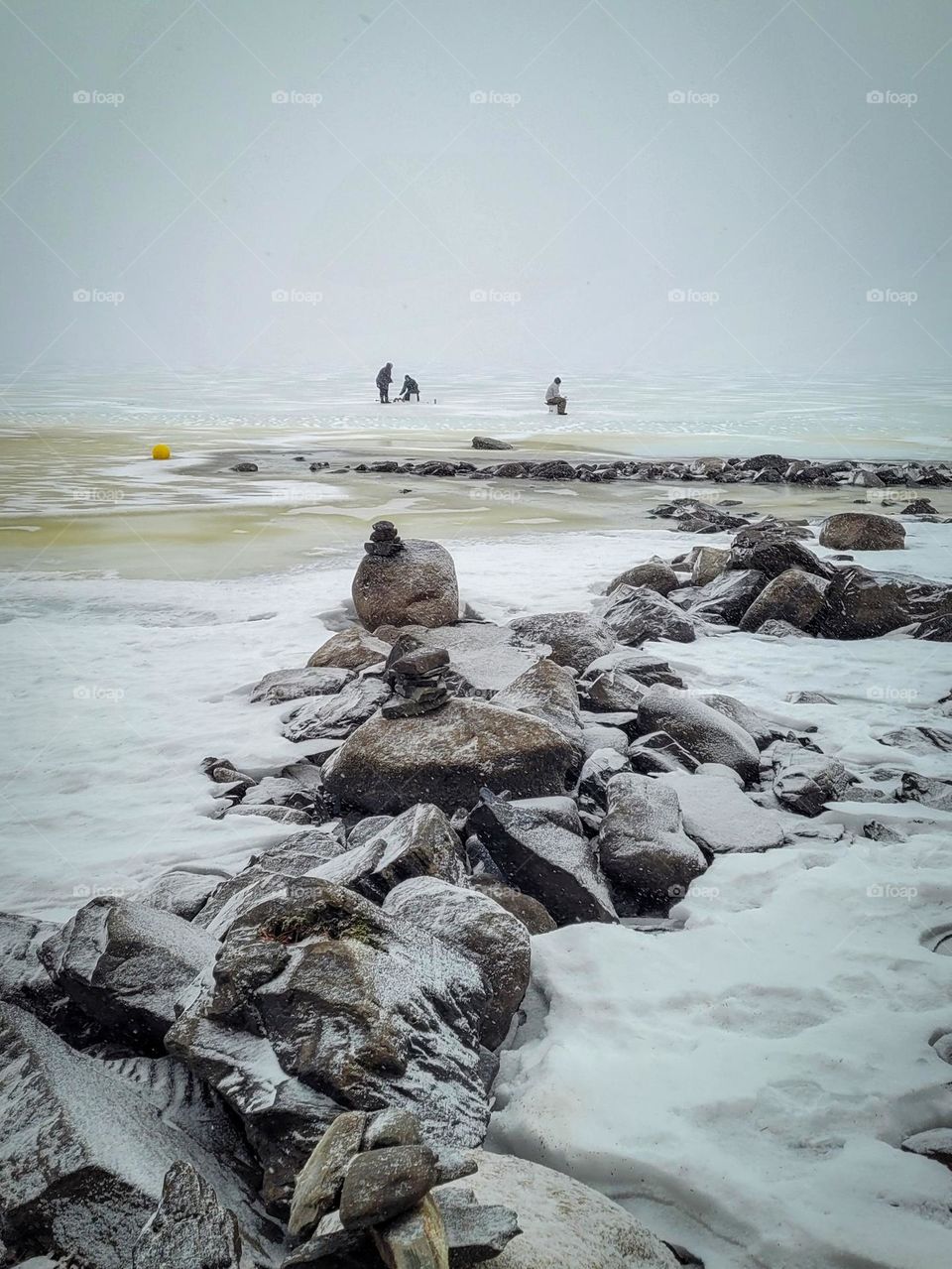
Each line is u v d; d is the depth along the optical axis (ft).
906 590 34.17
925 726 23.34
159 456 84.89
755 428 121.19
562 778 18.21
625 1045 11.17
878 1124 9.91
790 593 32.50
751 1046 11.07
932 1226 8.54
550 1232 8.00
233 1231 7.61
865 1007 11.94
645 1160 9.30
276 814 18.33
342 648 27.17
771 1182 9.12
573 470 75.15
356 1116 8.17
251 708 24.44
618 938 13.34
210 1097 9.85
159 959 11.02
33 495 62.28
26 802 18.78
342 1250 7.35
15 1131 8.58
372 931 10.85
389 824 16.28
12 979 11.50
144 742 21.98
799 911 14.21
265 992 9.75
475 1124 9.43
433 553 32.17
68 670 27.63
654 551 45.75
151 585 38.11
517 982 11.57
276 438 106.52
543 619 29.09
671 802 16.96
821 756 20.57
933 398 179.32
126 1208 7.86
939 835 17.19
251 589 37.52
